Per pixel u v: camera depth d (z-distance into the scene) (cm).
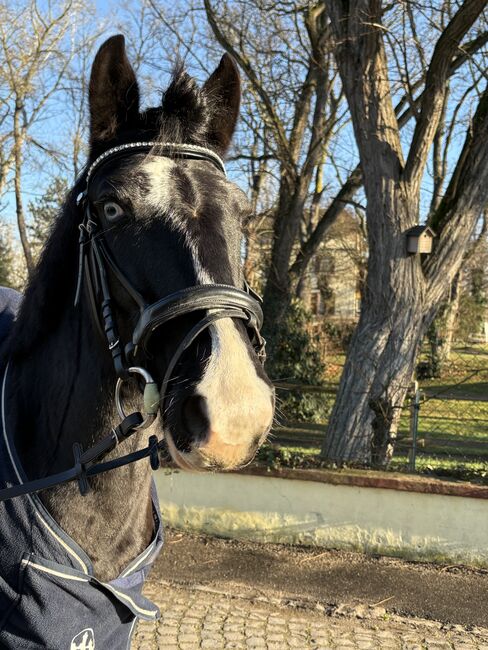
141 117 175
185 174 157
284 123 1173
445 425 813
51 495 171
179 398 132
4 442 179
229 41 1077
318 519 514
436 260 597
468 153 604
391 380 589
